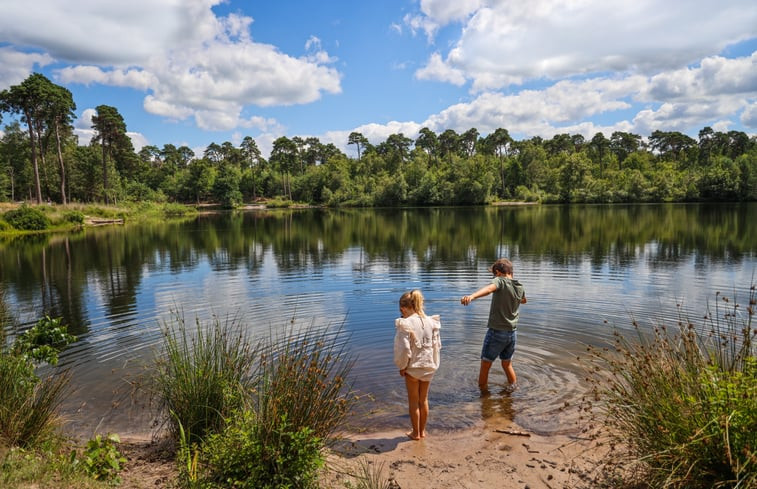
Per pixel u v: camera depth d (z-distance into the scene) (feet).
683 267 43.16
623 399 11.33
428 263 49.85
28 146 222.28
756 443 8.11
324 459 11.00
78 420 14.94
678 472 8.97
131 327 25.62
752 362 8.79
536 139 397.19
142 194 269.85
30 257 61.77
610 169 313.12
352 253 60.95
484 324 25.35
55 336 14.21
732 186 216.54
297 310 29.32
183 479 10.23
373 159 359.66
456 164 285.23
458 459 12.52
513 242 69.26
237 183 309.63
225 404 12.96
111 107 212.84
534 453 12.71
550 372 18.48
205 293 35.42
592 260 48.93
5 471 9.46
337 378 12.16
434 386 17.62
